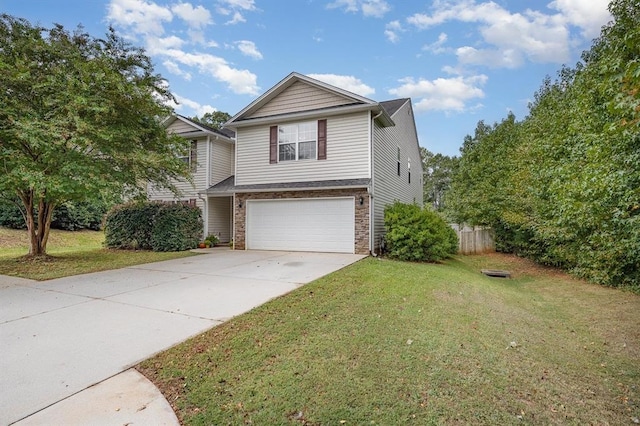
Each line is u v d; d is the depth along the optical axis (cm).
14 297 575
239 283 675
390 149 1408
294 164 1249
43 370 315
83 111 853
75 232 1914
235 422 246
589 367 381
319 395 279
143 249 1373
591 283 920
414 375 316
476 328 462
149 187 1638
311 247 1202
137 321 449
